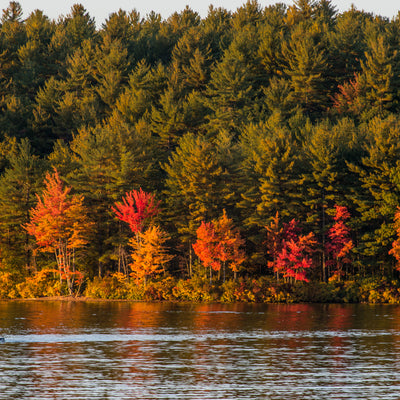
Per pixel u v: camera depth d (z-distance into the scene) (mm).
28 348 121875
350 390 84125
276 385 87250
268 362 105750
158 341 132375
